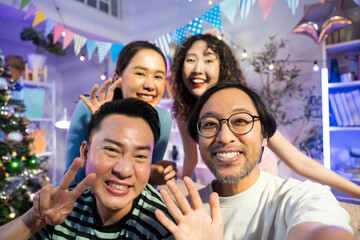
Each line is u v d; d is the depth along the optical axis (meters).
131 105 0.80
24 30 3.53
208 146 0.84
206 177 3.22
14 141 2.57
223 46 1.54
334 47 2.37
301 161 1.15
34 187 2.67
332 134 2.64
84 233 0.80
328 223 0.56
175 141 3.40
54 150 3.85
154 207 0.86
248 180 0.87
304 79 2.82
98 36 3.63
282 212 0.76
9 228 0.69
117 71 1.42
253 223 0.82
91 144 0.78
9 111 2.59
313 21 2.24
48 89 4.55
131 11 4.05
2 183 2.30
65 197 0.67
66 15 3.27
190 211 0.64
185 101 1.71
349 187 1.09
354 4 2.33
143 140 0.76
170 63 2.72
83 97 1.12
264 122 0.87
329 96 2.36
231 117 0.81
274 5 3.00
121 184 0.74
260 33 3.08
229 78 1.54
